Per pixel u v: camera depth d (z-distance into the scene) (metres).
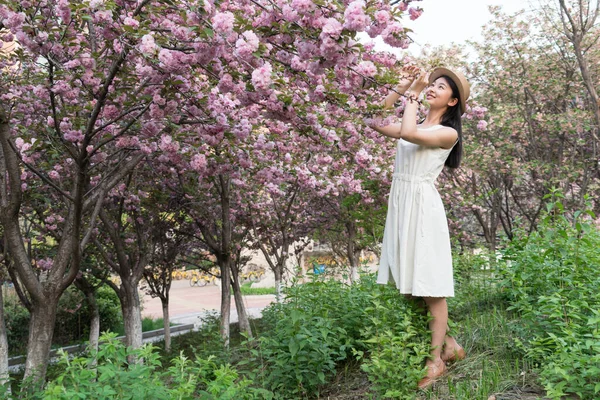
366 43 3.45
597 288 4.12
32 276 4.61
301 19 2.90
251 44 3.05
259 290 29.25
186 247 13.82
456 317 4.93
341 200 12.47
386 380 3.20
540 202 12.82
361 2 2.78
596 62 13.04
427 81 3.57
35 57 4.86
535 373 3.31
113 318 17.19
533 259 4.69
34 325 4.65
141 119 4.86
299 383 3.66
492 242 13.70
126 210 9.43
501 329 4.20
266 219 12.38
